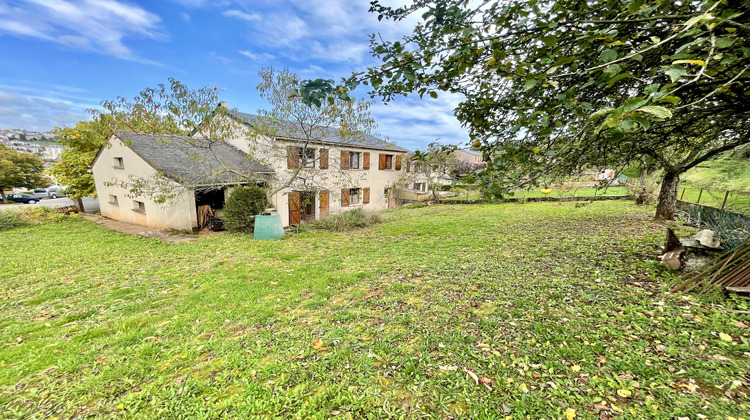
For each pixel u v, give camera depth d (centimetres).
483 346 248
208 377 230
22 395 219
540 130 151
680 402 172
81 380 234
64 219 1399
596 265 436
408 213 1344
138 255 718
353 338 275
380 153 1633
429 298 359
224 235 945
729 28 82
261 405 196
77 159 1540
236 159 1203
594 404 178
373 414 184
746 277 291
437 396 196
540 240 633
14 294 462
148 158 1025
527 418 172
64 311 386
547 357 226
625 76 100
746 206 573
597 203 1297
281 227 897
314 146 1238
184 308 370
